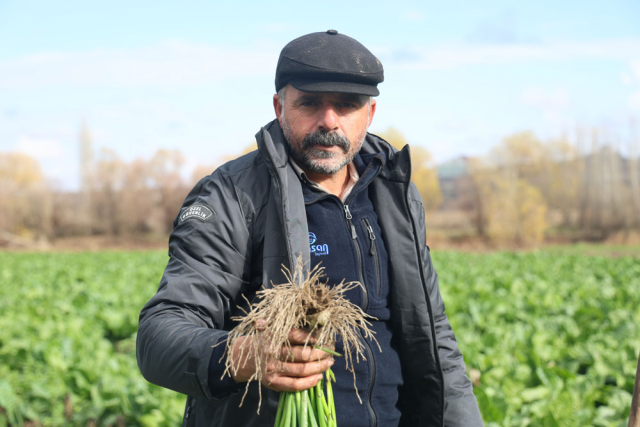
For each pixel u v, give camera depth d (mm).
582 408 4953
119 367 6285
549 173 66875
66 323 9211
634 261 24062
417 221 2350
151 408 5168
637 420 1864
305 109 2227
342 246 2232
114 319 9797
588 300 10430
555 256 29500
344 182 2424
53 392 5863
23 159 76375
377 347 2234
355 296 2201
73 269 23688
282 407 1941
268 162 2148
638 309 9320
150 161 72625
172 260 2172
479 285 12344
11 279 19812
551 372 5312
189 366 1875
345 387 2141
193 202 2270
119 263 27906
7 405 5762
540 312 9734
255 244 2199
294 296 1768
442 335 2467
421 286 2301
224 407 2131
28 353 7289
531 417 4746
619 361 5859
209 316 2117
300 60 2160
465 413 2418
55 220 70312
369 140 2504
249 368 1796
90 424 5465
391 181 2369
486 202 58781
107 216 71438
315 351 1758
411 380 2393
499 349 6191
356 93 2186
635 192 59844
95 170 71438
